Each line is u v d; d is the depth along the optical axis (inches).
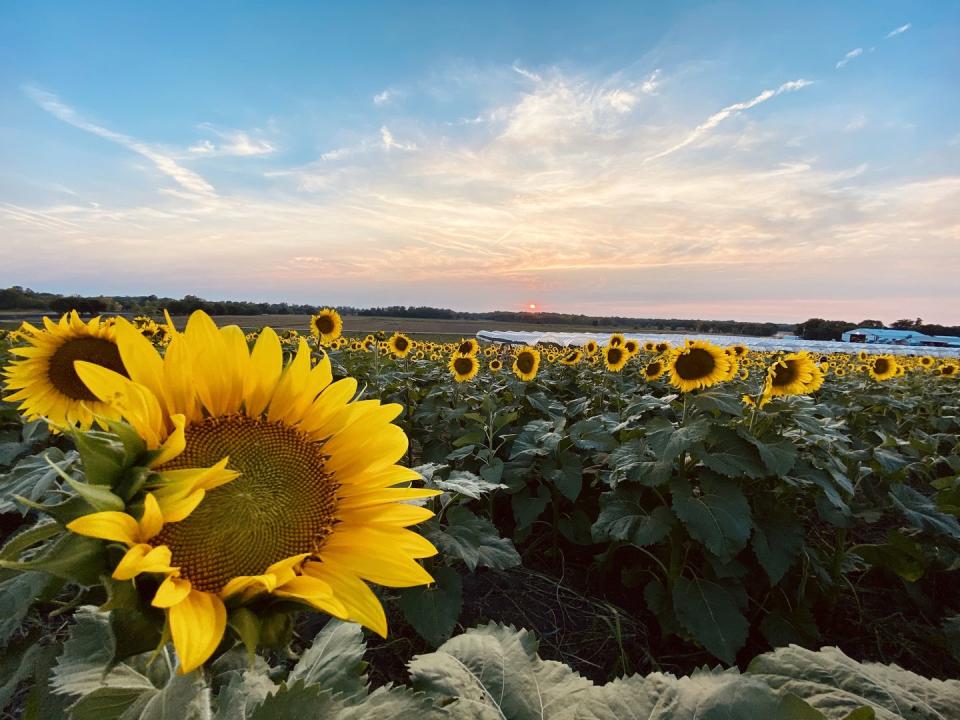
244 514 42.6
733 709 43.6
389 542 46.6
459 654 58.8
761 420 213.3
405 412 353.7
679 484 173.8
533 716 51.4
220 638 34.8
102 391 40.4
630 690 47.8
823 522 254.4
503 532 246.4
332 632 71.2
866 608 197.0
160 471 39.9
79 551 34.6
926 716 51.4
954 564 201.3
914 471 297.3
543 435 230.8
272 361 53.0
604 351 441.1
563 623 181.6
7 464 145.8
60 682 45.6
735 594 170.4
